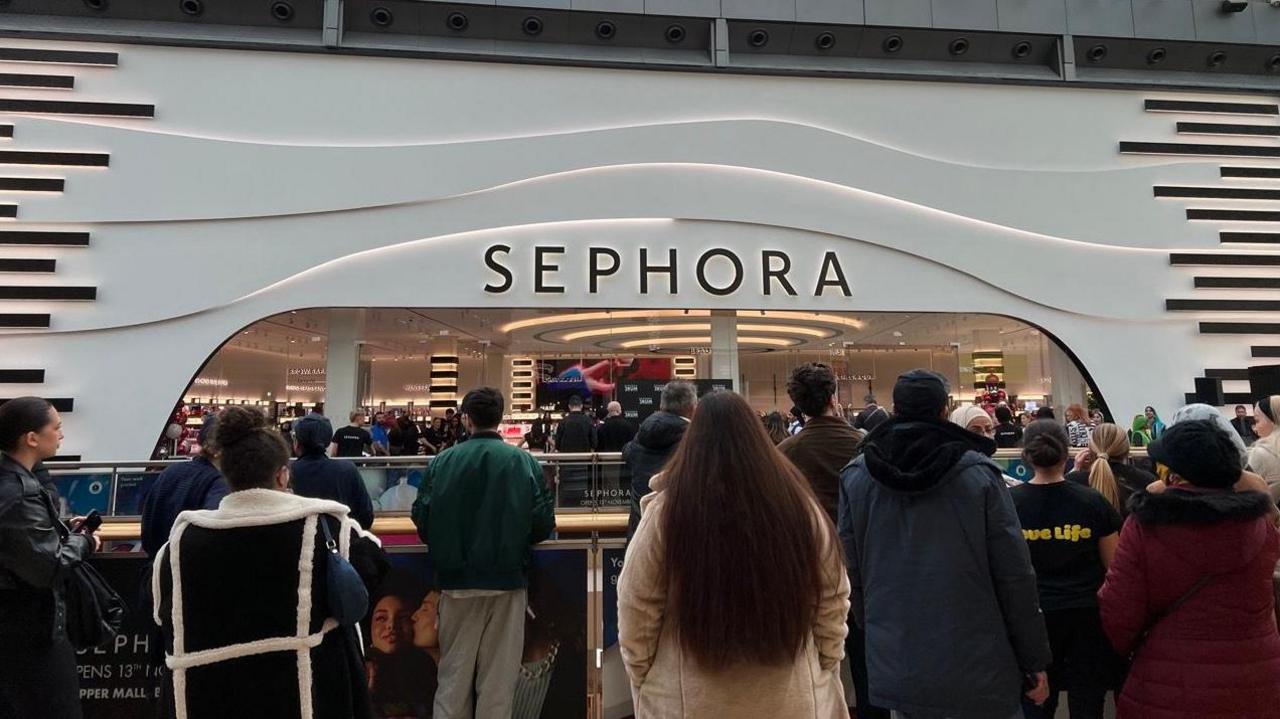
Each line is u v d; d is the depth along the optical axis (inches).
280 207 398.3
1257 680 74.9
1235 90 471.2
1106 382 444.1
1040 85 462.0
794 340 578.2
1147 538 81.1
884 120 451.5
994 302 447.2
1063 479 107.7
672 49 449.1
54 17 396.2
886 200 444.8
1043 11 463.2
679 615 52.0
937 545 77.4
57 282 375.9
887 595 79.8
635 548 57.9
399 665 124.7
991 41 465.1
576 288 419.5
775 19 443.5
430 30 428.5
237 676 67.9
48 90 384.2
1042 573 104.2
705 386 400.2
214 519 70.4
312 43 412.2
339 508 76.2
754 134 439.2
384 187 408.5
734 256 432.1
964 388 583.8
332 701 71.9
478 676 116.0
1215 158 469.4
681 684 53.7
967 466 78.4
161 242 386.9
